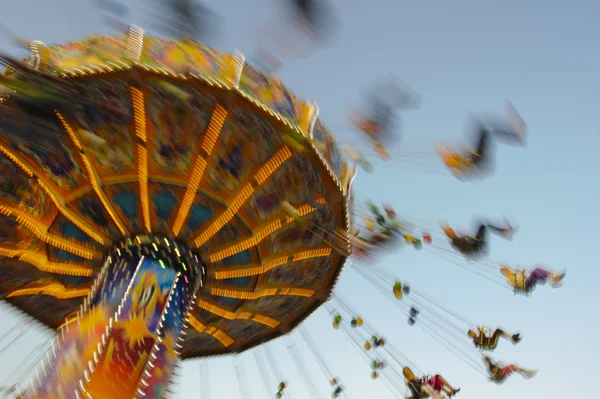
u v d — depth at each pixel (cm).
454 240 1170
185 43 921
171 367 958
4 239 1088
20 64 845
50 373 881
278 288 1225
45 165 1023
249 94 907
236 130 966
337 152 1067
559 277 1125
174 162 1013
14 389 866
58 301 1224
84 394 846
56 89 892
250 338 1409
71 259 1127
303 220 1075
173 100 934
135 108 951
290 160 997
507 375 1162
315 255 1180
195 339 1360
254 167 1006
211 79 884
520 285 1139
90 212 1072
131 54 894
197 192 1042
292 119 948
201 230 1084
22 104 903
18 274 1155
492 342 1198
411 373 1232
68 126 972
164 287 1030
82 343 920
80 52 922
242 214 1059
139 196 1056
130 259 1054
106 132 989
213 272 1134
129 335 940
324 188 1042
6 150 991
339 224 1113
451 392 1171
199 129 970
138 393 884
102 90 927
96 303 995
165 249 1070
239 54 927
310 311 1354
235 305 1230
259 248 1112
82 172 1032
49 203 1057
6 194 1039
